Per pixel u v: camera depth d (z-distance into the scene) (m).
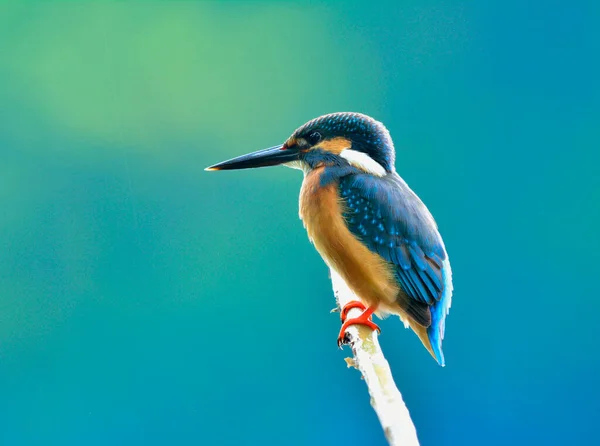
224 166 4.64
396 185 4.62
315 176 4.62
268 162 4.64
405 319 4.61
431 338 4.61
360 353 4.52
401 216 4.61
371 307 4.61
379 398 4.49
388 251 4.61
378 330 4.59
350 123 4.63
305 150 4.63
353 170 4.62
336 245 4.61
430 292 4.60
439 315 4.61
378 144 4.63
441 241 4.61
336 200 4.61
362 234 4.61
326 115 4.64
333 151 4.63
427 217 4.62
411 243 4.61
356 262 4.61
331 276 4.63
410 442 4.48
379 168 4.62
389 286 4.61
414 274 4.60
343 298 4.62
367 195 4.61
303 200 4.62
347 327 4.58
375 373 4.51
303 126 4.64
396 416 4.48
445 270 4.61
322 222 4.61
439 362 4.60
